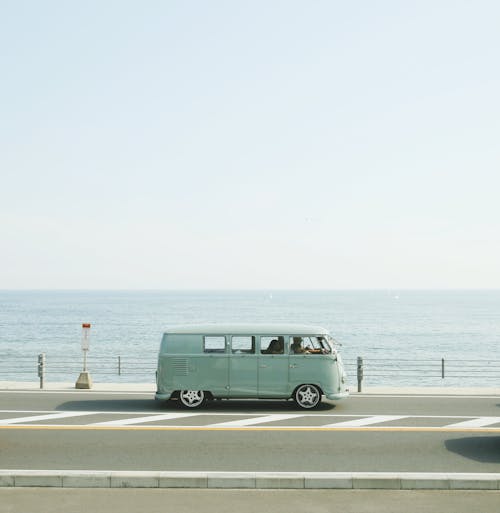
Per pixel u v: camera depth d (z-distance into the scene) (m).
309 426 14.74
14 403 18.22
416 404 18.33
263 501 8.95
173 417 15.95
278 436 13.56
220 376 17.28
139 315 155.12
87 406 17.70
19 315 159.00
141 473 9.80
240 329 17.50
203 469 10.80
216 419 15.70
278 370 17.28
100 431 14.05
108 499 9.02
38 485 9.64
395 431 14.16
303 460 11.46
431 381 49.00
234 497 9.14
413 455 11.88
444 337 92.19
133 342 81.31
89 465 11.03
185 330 17.53
